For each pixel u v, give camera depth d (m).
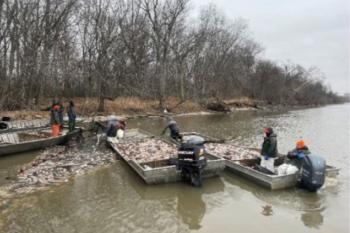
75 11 28.53
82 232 5.93
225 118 30.20
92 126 17.27
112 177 9.20
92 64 29.16
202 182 8.83
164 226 6.21
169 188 8.31
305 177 7.94
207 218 6.60
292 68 66.25
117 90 32.94
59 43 26.97
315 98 71.69
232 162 9.59
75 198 7.59
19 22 23.44
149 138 14.79
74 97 31.34
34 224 6.21
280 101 57.34
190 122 26.02
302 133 20.28
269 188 8.13
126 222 6.37
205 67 41.91
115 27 30.48
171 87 38.81
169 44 35.78
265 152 9.09
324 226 6.24
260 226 6.23
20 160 11.06
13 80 23.53
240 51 53.00
